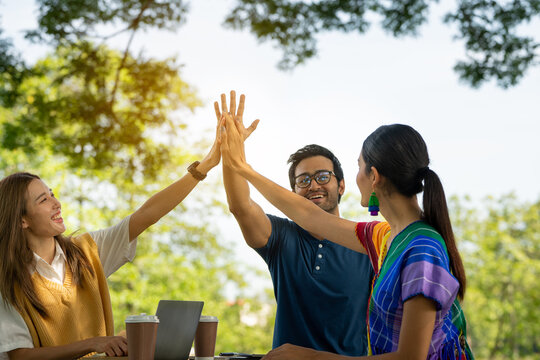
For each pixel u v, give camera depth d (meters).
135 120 7.68
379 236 2.06
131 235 2.57
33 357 2.10
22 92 8.22
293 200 2.30
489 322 22.14
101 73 7.64
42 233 2.34
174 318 2.05
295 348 1.77
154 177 8.34
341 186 2.87
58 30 7.32
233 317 22.03
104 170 8.36
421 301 1.66
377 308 1.79
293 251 2.65
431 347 1.71
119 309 17.33
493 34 7.02
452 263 1.79
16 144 8.42
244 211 2.58
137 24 7.39
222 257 20.05
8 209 2.29
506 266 22.11
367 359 1.68
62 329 2.27
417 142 1.86
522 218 23.30
